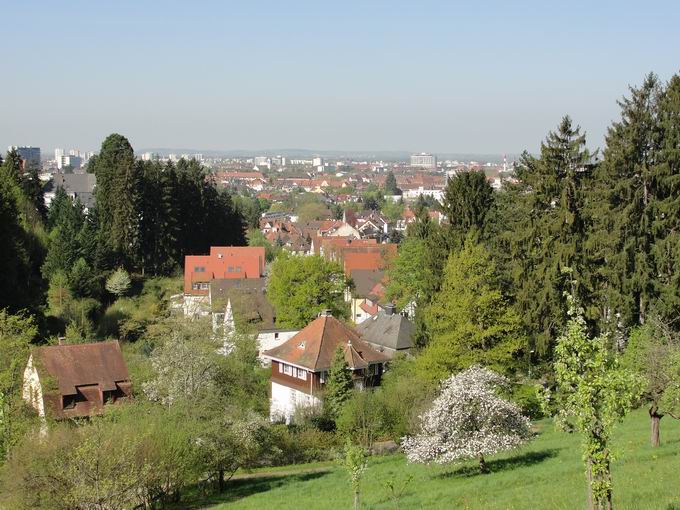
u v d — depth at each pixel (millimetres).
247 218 188625
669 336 34844
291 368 56906
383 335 66875
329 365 54500
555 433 40656
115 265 97812
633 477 25859
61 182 164375
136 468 30406
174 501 35312
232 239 130375
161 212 105750
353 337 57500
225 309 78375
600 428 16266
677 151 46625
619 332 43531
